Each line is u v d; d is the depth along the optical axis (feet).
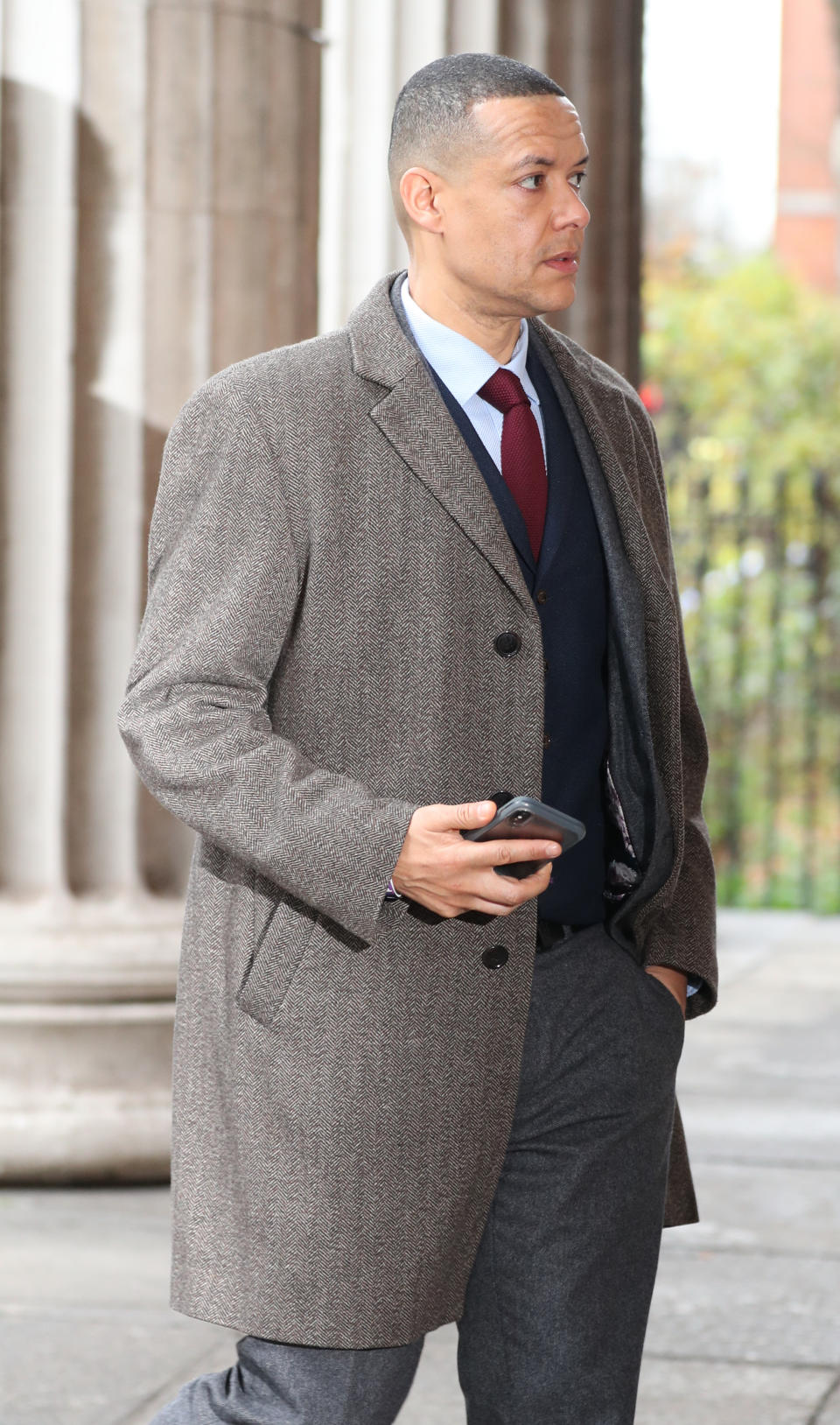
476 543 13.70
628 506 14.52
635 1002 14.52
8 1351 23.81
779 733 66.69
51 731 31.09
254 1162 13.62
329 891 12.92
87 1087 30.83
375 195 37.01
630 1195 14.33
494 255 13.87
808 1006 47.67
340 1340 13.53
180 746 13.20
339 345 14.16
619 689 14.58
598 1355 14.20
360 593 13.64
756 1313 25.48
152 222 30.71
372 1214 13.56
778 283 101.71
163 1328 24.70
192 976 14.08
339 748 13.66
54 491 30.86
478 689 13.76
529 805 12.70
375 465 13.73
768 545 72.84
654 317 97.81
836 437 92.48
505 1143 13.92
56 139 30.63
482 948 13.74
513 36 38.65
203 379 30.96
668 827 14.35
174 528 13.87
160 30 30.55
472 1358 14.51
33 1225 28.96
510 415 14.38
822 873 69.00
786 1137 35.06
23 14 30.68
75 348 30.78
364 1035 13.52
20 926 30.73
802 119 139.64
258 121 30.96
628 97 39.88
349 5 36.99
